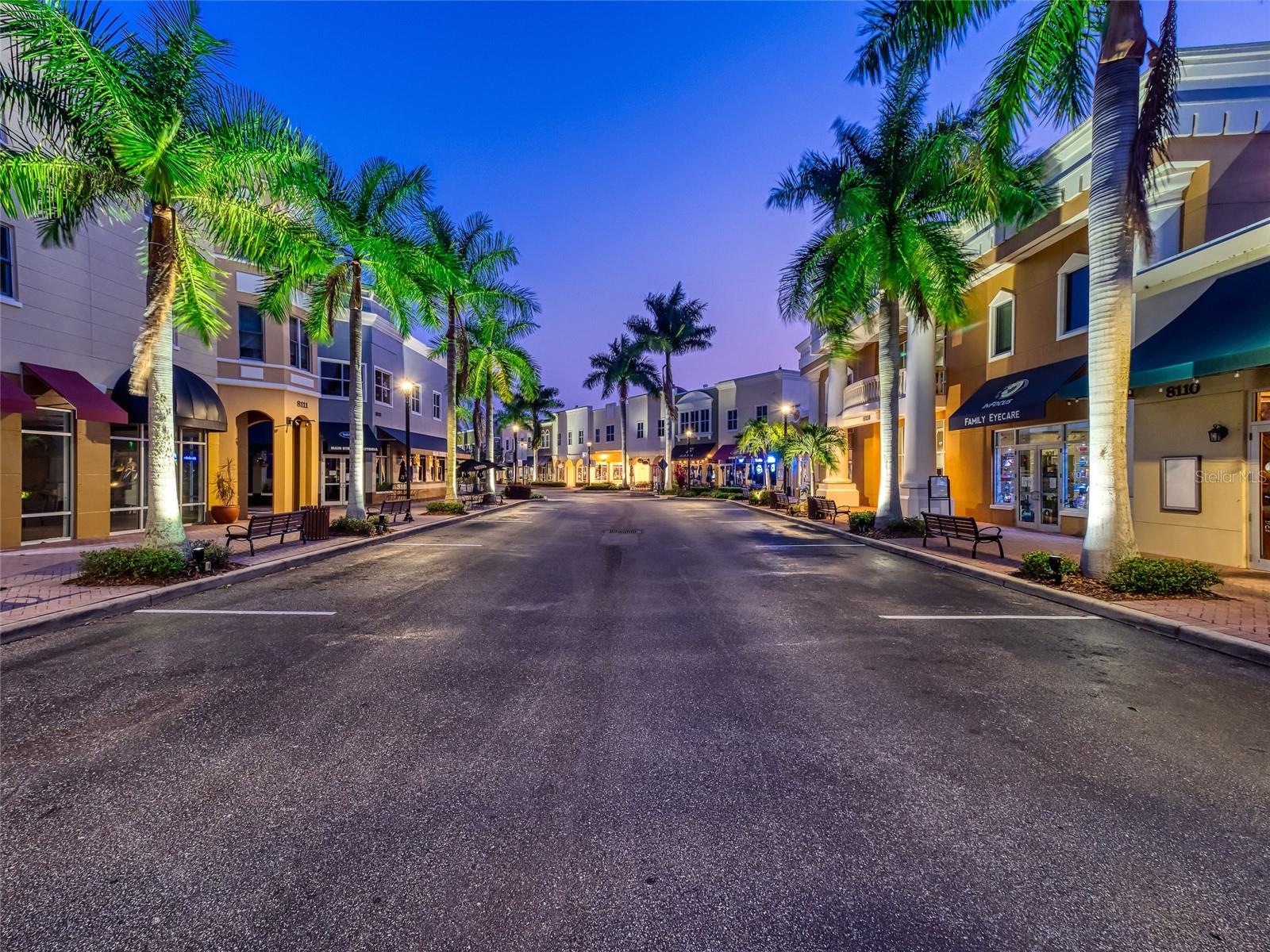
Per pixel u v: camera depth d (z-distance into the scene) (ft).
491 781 11.08
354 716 13.96
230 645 19.60
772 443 98.32
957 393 64.64
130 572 28.25
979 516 59.98
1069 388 37.27
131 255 48.91
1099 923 7.70
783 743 12.73
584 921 7.68
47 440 42.96
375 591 28.58
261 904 7.91
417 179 52.03
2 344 39.14
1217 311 30.83
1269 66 37.88
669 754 12.19
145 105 28.40
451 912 7.81
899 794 10.74
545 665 17.71
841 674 17.02
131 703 14.70
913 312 50.37
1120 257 27.40
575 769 11.57
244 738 12.82
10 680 16.26
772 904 7.99
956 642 20.24
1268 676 16.94
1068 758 12.14
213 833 9.46
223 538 47.03
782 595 27.91
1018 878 8.54
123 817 9.86
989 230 58.34
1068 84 31.73
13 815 9.93
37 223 40.88
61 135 29.55
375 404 92.99
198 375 57.88
